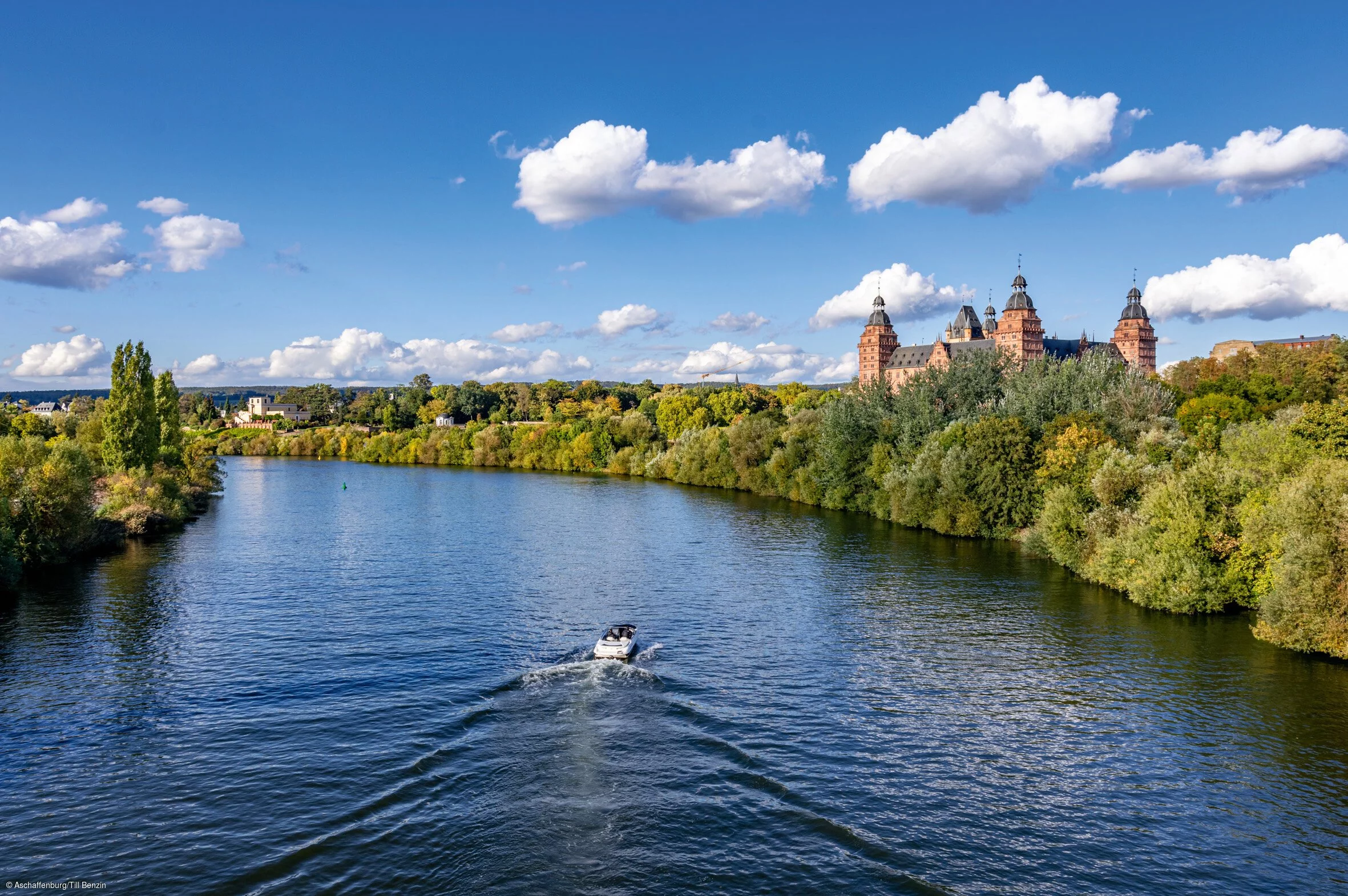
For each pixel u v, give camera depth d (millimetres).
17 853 32531
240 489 169750
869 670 53156
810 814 35688
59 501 87312
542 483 183375
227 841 33438
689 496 154875
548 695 48406
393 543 100062
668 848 33188
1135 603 69688
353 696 48156
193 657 55031
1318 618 54531
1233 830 35094
